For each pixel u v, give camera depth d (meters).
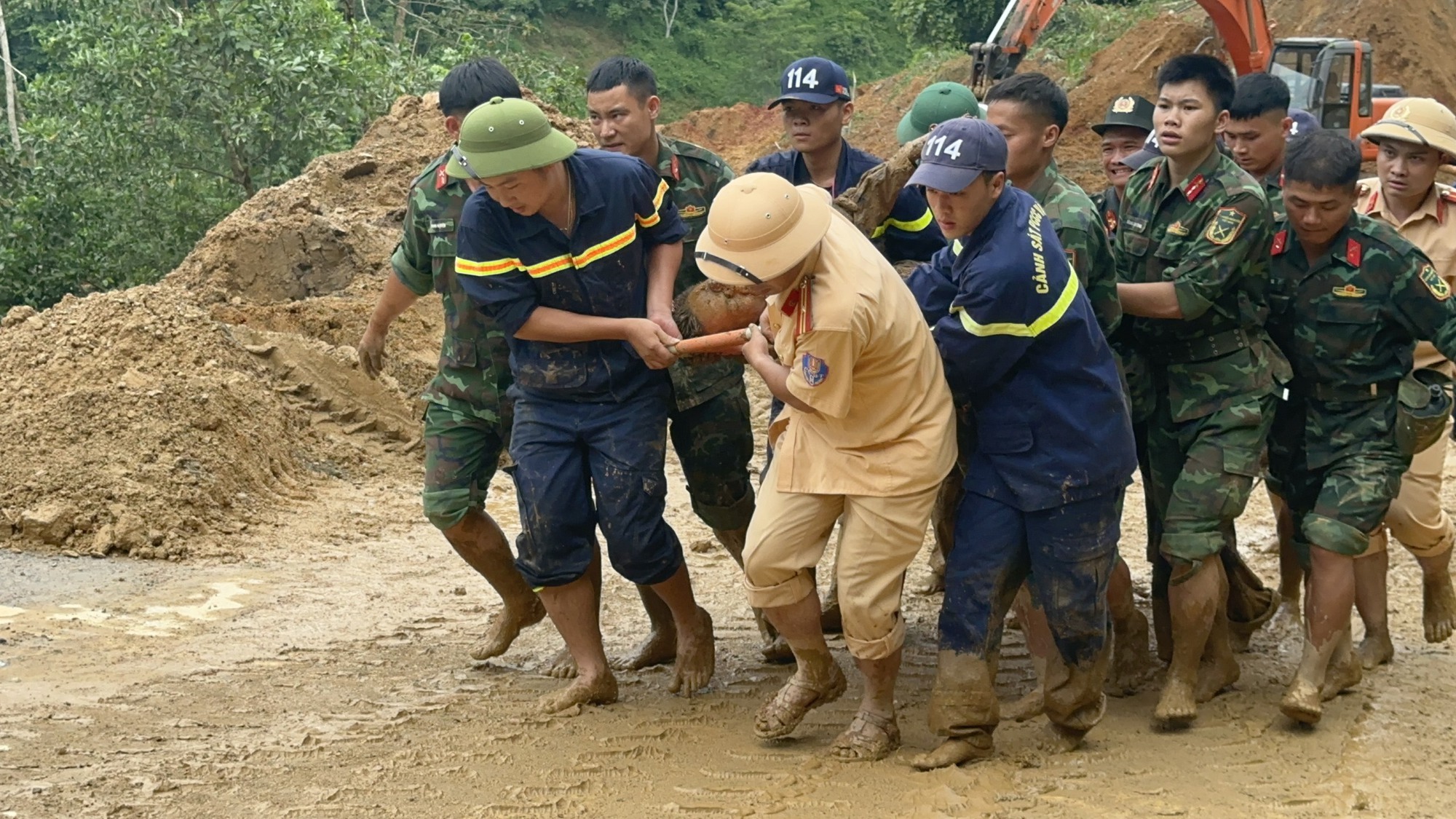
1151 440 5.58
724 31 50.97
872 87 34.31
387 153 15.90
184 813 4.45
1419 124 6.26
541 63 24.52
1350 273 5.36
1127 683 5.73
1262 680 5.86
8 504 8.41
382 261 13.65
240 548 8.57
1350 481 5.34
